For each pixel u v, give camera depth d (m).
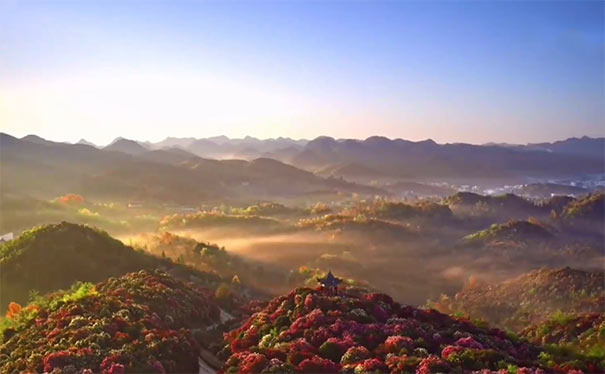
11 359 42.09
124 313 50.59
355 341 43.38
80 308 51.91
